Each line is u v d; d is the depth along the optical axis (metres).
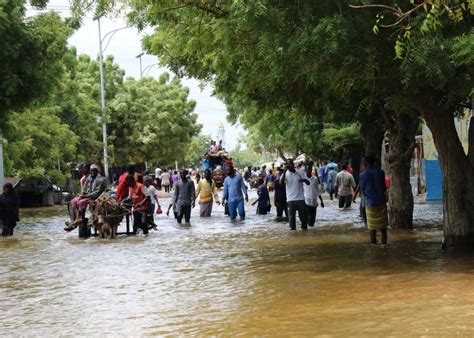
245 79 14.13
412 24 9.43
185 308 9.38
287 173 20.33
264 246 16.38
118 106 65.38
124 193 20.69
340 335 7.46
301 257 14.05
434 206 27.48
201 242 17.91
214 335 7.77
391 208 18.91
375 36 10.66
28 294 10.99
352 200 29.12
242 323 8.31
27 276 12.92
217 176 55.03
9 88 24.08
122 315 9.11
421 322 7.89
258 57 11.98
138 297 10.36
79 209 20.28
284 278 11.50
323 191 47.03
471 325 7.63
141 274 12.66
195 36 13.94
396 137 18.75
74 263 14.57
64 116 49.19
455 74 10.92
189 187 24.64
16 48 23.98
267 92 16.00
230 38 11.52
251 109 23.66
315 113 18.98
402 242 15.86
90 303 10.05
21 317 9.28
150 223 21.61
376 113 20.25
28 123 37.25
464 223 14.22
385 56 11.01
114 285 11.53
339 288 10.33
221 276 12.06
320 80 11.48
